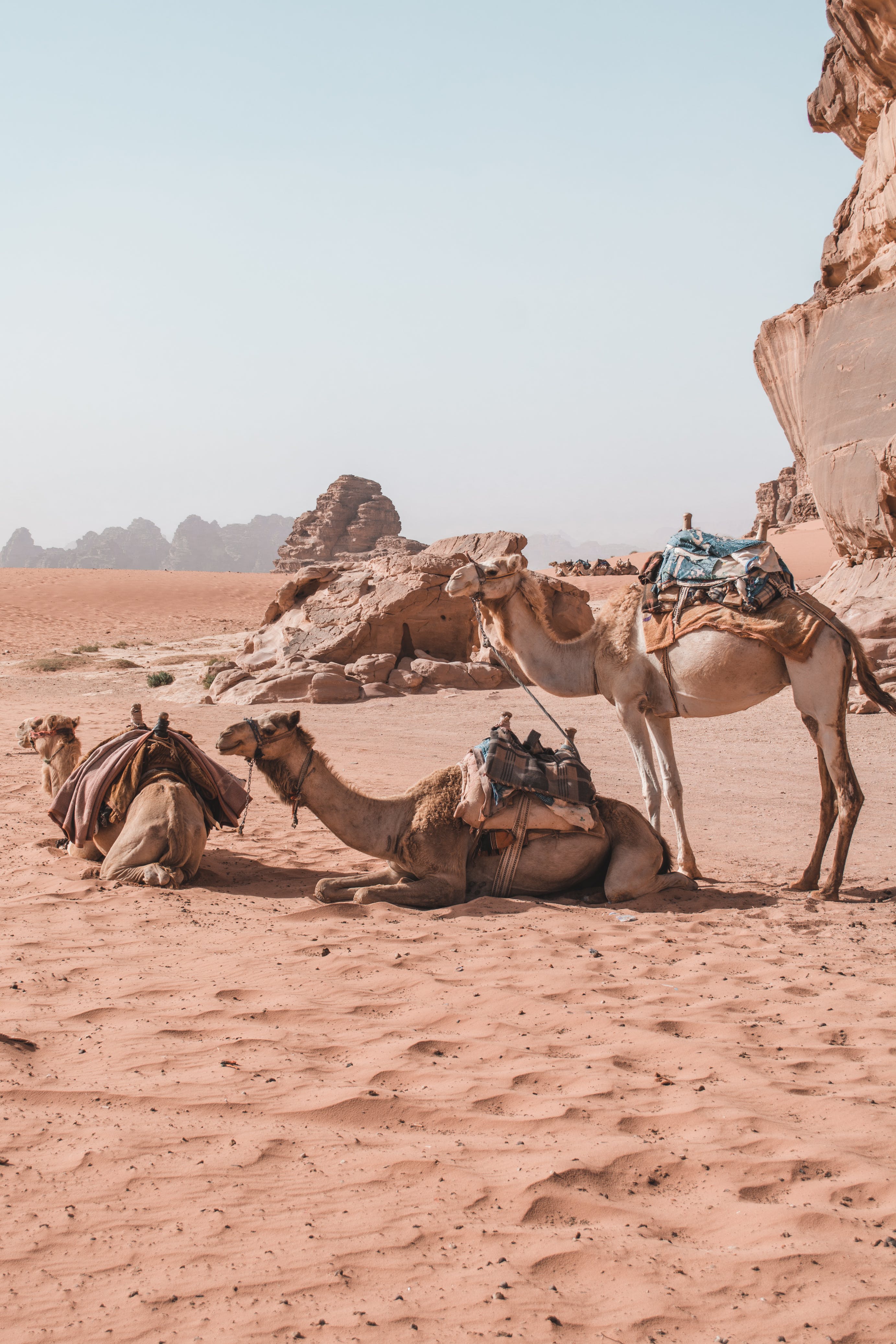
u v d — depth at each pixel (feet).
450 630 92.48
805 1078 14.17
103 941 20.33
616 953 20.15
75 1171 11.43
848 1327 8.89
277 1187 11.16
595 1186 11.20
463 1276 9.58
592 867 24.56
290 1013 16.37
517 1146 12.10
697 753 56.34
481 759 23.76
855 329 74.38
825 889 25.21
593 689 28.84
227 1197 10.92
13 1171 11.43
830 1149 11.85
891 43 72.84
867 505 71.05
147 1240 10.12
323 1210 10.69
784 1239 10.21
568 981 18.19
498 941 20.63
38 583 280.92
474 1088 13.60
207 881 26.18
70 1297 9.24
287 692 84.17
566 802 23.61
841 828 25.18
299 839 32.37
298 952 19.65
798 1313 9.07
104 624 213.25
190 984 17.84
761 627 25.16
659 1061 14.74
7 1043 14.90
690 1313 9.07
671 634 26.50
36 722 29.81
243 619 228.43
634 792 44.68
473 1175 11.40
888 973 18.94
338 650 88.74
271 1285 9.41
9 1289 9.34
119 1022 15.98
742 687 26.08
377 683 84.58
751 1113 12.85
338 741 61.41
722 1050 14.96
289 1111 12.94
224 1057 14.69
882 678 63.21
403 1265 9.75
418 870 23.73
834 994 17.83
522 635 29.27
